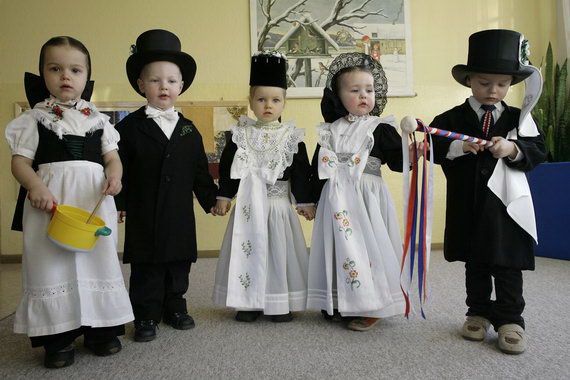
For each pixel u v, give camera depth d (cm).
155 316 183
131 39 409
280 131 206
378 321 190
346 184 192
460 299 224
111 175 159
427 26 420
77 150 156
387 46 412
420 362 147
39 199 143
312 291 196
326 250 190
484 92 168
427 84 420
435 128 167
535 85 163
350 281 183
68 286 150
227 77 414
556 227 350
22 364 154
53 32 405
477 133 172
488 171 166
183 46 412
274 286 196
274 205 202
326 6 408
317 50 408
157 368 147
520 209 160
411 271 167
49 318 146
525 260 159
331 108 204
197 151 202
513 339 153
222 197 207
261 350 161
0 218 402
